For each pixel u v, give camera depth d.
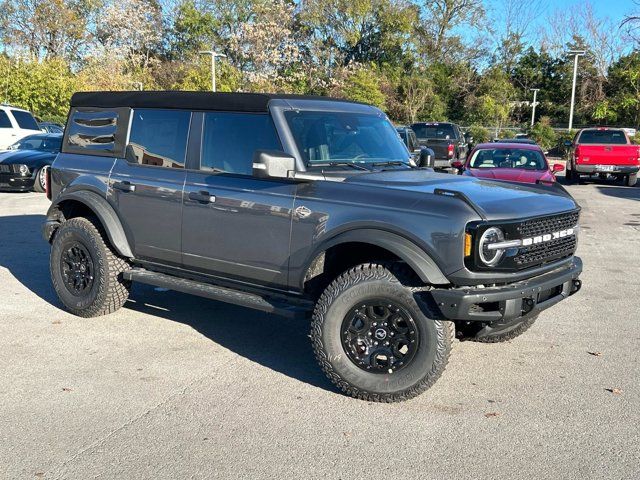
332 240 4.51
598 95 51.16
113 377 4.84
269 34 50.47
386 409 4.36
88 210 6.39
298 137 4.90
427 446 3.85
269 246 4.86
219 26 60.09
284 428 4.07
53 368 4.99
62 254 6.26
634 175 20.31
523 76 59.28
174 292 7.24
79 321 6.14
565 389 4.70
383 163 5.33
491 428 4.08
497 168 11.92
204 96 5.37
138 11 55.66
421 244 4.19
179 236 5.42
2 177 15.60
